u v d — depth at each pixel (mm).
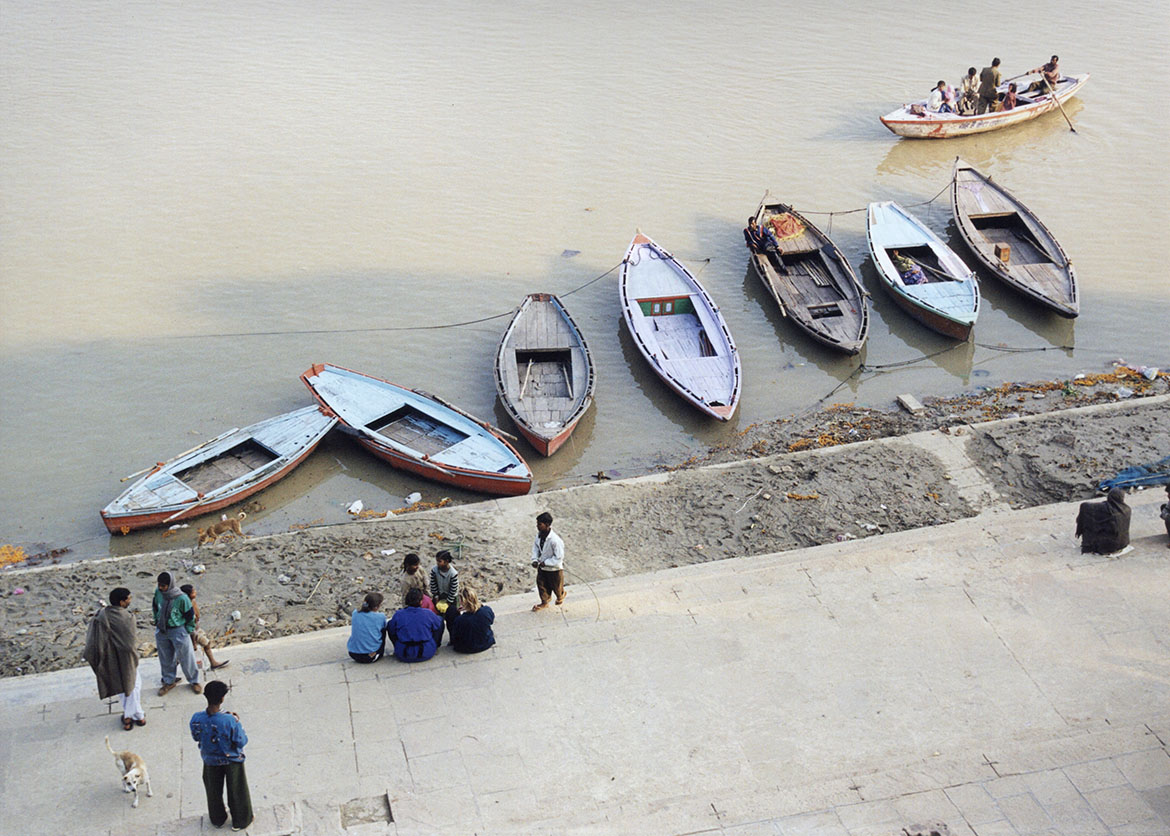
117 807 10516
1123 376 22688
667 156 32250
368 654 12656
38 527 18875
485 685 12430
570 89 36562
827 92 36688
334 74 37500
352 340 24109
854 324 24016
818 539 17547
